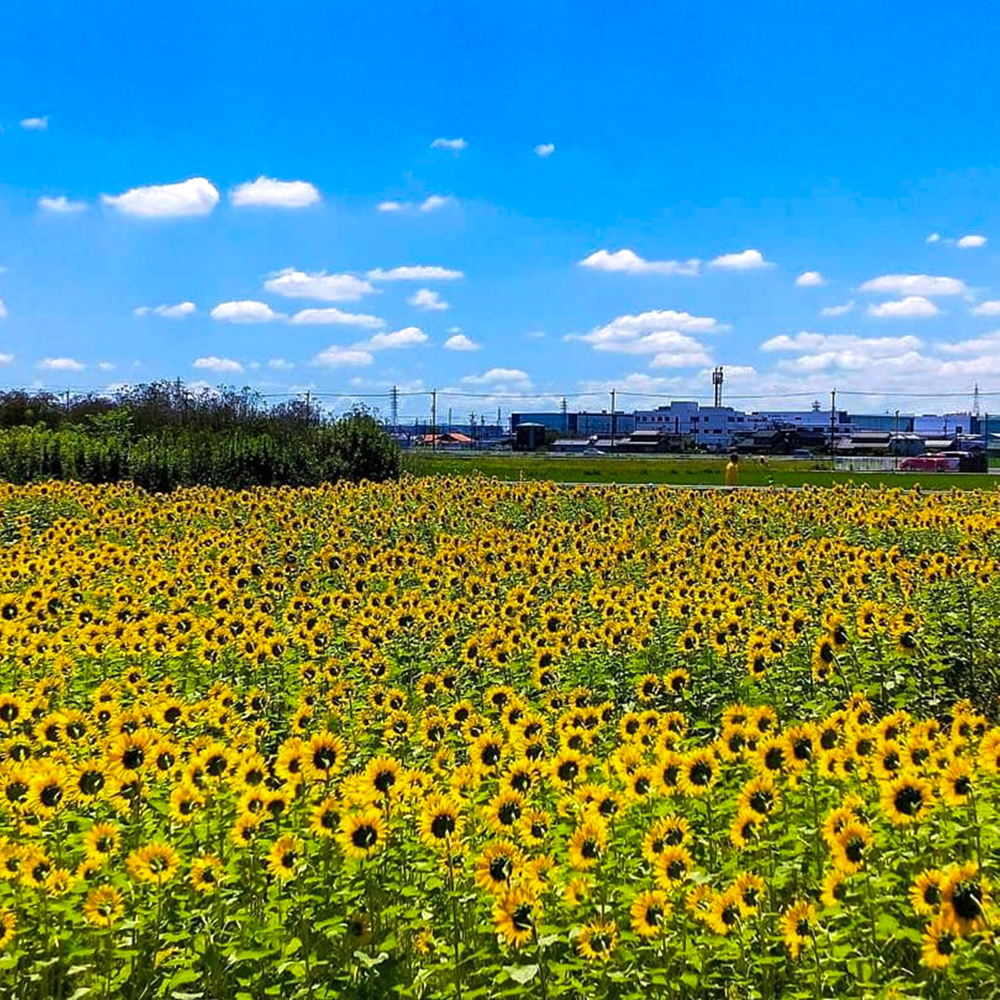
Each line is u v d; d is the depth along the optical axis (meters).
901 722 7.41
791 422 140.75
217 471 36.59
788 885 6.28
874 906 5.58
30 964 5.98
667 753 6.76
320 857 6.65
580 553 18.09
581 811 6.57
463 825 6.48
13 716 8.88
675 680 9.73
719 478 52.78
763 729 7.50
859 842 5.68
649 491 31.30
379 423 41.19
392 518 24.91
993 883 5.51
